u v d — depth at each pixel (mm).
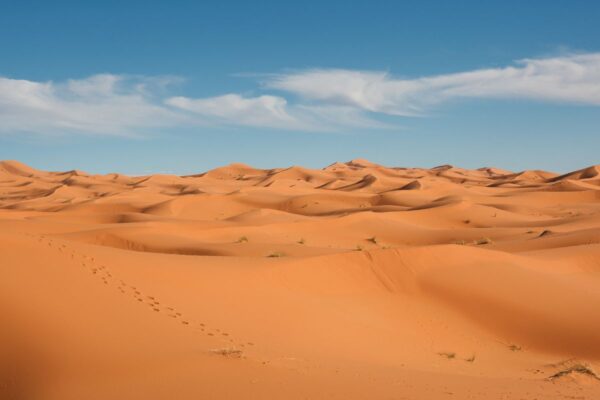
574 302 26406
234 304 19234
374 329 21031
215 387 11219
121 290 16922
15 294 14523
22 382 11656
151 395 10828
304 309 20781
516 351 22453
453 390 12328
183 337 14469
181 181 192875
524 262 31922
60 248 18641
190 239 47625
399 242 60688
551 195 114500
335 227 63125
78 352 12750
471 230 64312
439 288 26844
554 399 12203
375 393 11414
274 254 36125
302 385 11617
